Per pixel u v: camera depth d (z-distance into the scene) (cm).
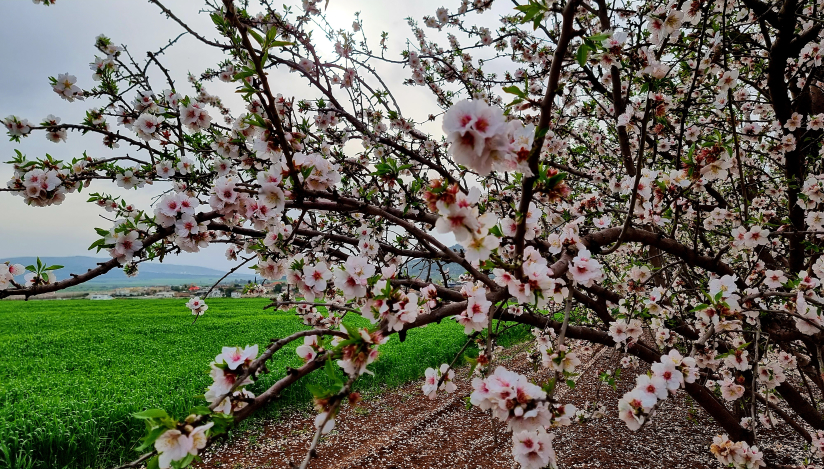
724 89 220
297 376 107
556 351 143
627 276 291
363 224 256
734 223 267
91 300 3925
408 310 122
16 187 177
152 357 1130
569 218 260
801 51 285
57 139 222
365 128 260
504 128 87
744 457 201
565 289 156
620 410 129
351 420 709
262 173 136
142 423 603
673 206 238
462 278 268
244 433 652
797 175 298
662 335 246
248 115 192
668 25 202
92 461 532
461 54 410
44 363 1041
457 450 570
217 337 1510
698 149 197
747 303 205
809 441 296
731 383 239
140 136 221
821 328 175
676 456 498
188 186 222
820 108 332
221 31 151
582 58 93
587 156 424
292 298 252
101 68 221
